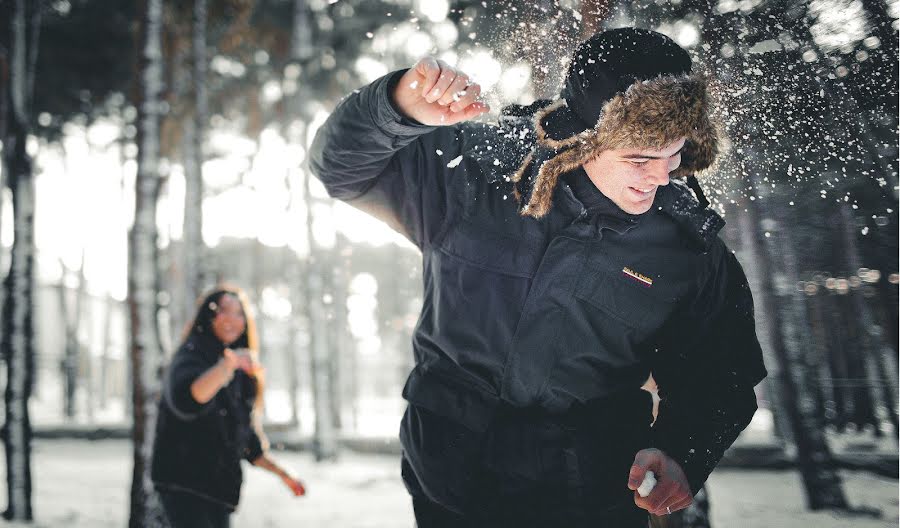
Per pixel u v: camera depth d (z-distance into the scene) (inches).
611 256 51.3
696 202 52.4
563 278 51.3
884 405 237.1
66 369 608.1
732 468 270.5
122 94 473.7
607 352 52.9
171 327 381.7
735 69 53.4
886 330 218.8
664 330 55.1
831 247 164.2
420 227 55.4
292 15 470.9
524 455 52.0
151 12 199.0
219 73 481.7
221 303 118.9
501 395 52.7
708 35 54.3
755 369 55.0
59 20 409.1
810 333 232.2
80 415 703.7
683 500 51.0
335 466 359.9
